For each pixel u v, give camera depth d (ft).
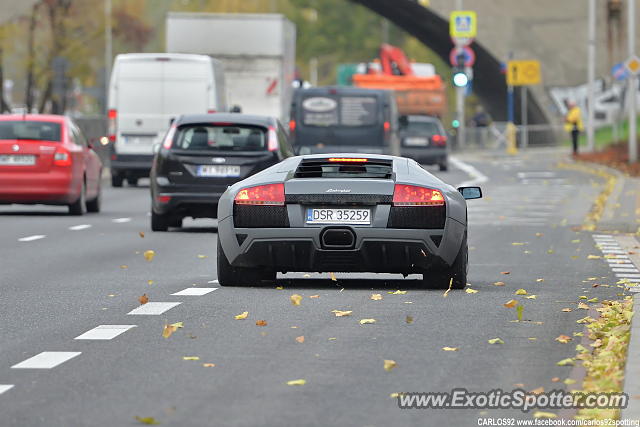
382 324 93.76
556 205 254.27
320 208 112.06
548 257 155.02
